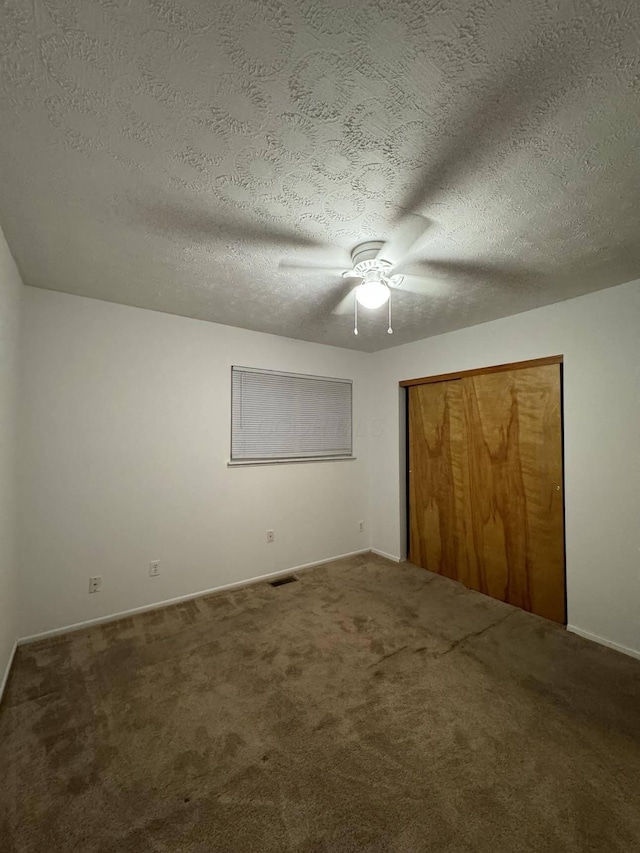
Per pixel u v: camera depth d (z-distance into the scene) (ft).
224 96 3.31
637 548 7.50
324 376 12.99
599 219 5.30
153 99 3.34
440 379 11.71
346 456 13.47
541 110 3.45
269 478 11.59
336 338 12.22
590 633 8.13
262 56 2.96
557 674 6.79
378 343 12.89
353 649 7.57
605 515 7.98
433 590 10.61
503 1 2.58
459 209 5.05
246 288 7.91
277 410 11.85
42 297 8.09
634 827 4.08
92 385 8.69
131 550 9.14
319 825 4.12
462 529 11.16
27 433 7.91
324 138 3.79
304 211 5.10
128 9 2.62
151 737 5.32
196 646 7.66
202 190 4.66
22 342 7.85
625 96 3.29
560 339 8.77
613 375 7.88
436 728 5.49
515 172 4.32
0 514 6.14
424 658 7.27
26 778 4.66
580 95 3.29
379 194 4.73
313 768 4.83
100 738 5.29
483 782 4.63
